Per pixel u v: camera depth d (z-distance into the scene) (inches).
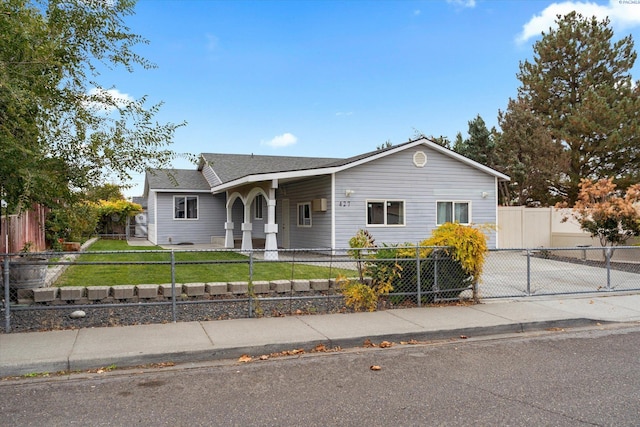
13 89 215.9
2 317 279.6
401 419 153.4
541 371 205.6
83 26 273.4
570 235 745.0
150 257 616.4
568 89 1179.3
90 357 208.5
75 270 443.2
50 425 149.3
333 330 262.4
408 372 205.0
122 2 280.2
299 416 156.4
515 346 251.1
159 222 946.1
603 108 1025.5
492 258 676.1
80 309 303.9
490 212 743.7
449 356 231.5
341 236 651.5
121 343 230.5
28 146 245.9
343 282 345.7
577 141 1073.5
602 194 647.8
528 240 779.4
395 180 683.4
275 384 189.3
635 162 1069.8
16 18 227.3
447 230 346.3
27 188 240.1
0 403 168.2
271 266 493.0
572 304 346.0
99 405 166.6
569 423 149.5
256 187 665.6
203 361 222.4
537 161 1082.1
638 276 492.7
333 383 190.4
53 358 206.1
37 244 550.0
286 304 330.6
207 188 969.5
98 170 286.5
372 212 671.1
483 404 166.2
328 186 659.4
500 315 305.1
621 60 1127.0
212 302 287.7
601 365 214.5
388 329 265.9
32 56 236.5
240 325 271.1
